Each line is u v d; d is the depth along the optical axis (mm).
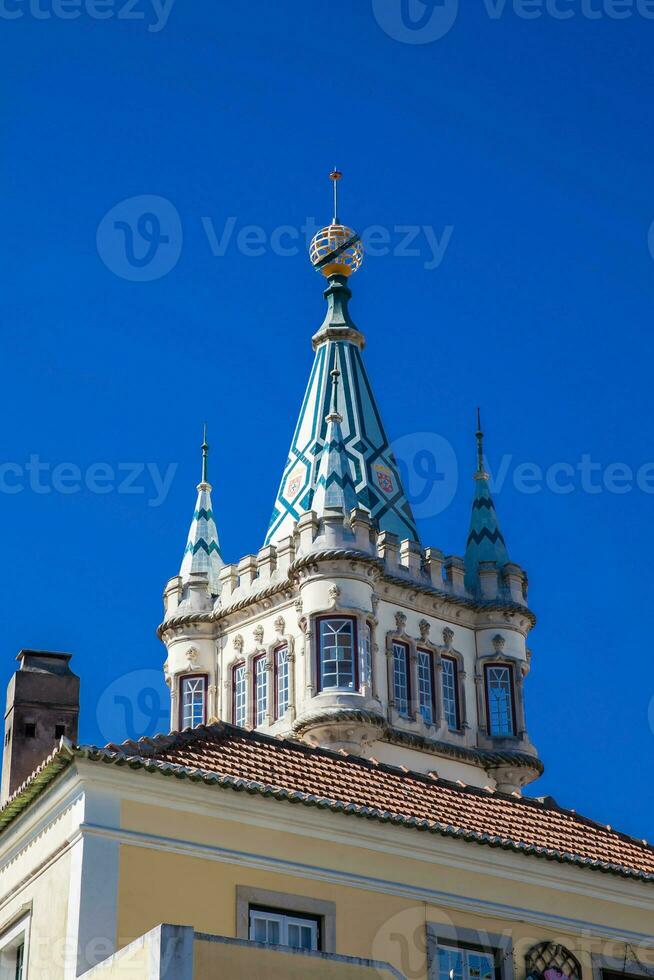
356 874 34188
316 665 85500
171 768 32469
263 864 33094
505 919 35656
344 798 35719
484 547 95500
